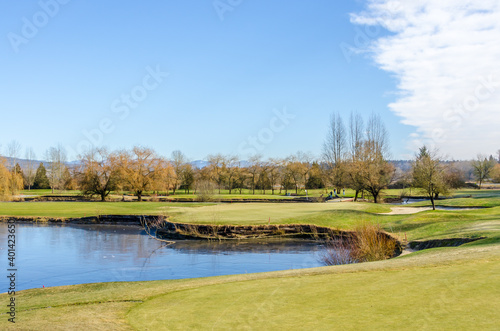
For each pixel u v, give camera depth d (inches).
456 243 761.6
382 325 263.7
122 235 1346.0
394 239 942.4
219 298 375.2
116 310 363.3
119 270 823.1
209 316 317.4
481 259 438.0
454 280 358.3
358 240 871.7
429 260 471.2
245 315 313.0
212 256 977.5
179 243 1175.6
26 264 882.1
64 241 1215.6
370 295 338.0
